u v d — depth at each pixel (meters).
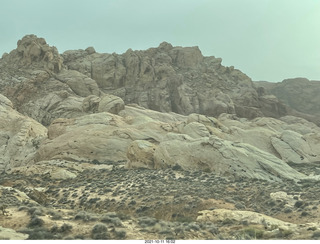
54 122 93.81
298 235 23.25
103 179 57.62
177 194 41.56
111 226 21.86
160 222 23.88
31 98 124.88
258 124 113.56
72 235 19.70
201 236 21.94
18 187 52.47
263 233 24.23
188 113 144.62
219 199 39.88
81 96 135.62
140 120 96.56
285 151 82.19
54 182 57.91
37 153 85.62
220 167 58.75
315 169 69.75
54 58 144.88
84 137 83.62
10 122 97.50
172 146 65.75
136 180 52.81
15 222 22.38
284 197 39.94
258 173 56.38
